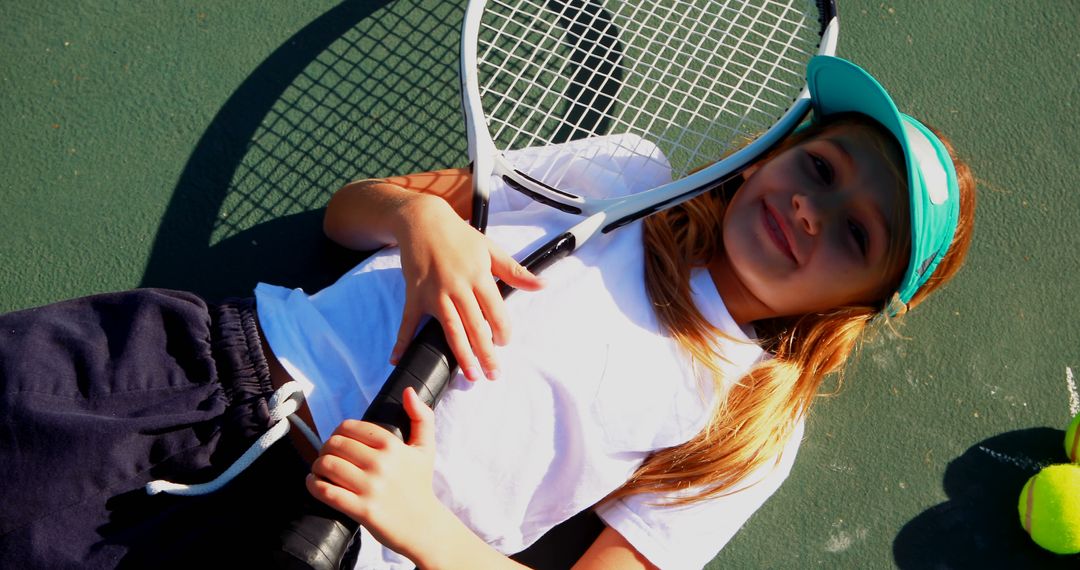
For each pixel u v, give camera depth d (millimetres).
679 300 1388
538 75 1670
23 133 1645
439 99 1756
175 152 1666
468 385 1285
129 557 1138
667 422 1363
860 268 1306
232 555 1196
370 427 1130
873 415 1673
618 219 1323
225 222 1648
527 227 1438
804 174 1316
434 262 1248
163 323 1264
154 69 1701
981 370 1702
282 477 1240
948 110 1827
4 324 1209
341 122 1718
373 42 1768
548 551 1556
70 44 1695
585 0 1704
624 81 1678
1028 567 1608
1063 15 1892
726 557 1597
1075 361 1718
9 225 1601
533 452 1302
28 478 1113
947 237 1354
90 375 1196
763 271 1344
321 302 1376
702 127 1771
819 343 1433
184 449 1191
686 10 1745
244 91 1710
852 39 1848
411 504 1128
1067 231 1782
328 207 1541
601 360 1334
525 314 1339
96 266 1602
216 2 1747
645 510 1372
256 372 1256
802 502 1628
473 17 1373
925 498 1639
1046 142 1827
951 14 1882
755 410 1393
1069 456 1603
